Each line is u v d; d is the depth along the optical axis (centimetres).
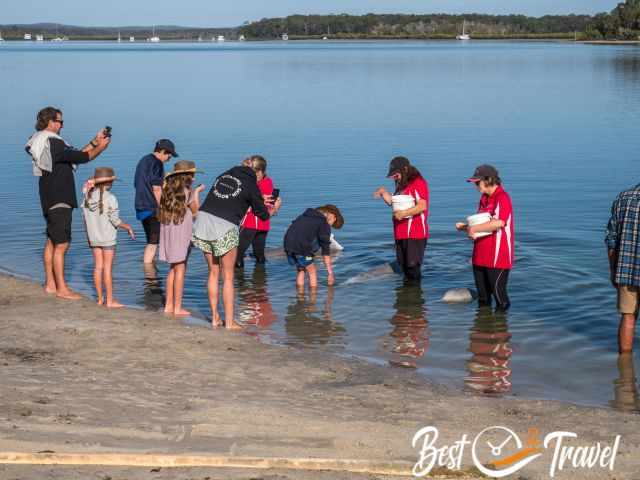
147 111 3597
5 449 506
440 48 15875
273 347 866
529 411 677
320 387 737
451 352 872
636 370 814
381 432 592
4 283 1105
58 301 1020
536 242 1334
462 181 1930
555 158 2269
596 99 4150
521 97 4316
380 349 884
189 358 805
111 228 997
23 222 1513
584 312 998
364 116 3419
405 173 1148
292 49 16788
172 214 965
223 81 5838
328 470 507
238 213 913
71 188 1016
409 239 1144
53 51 16662
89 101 4119
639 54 10594
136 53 14538
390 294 1094
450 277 1170
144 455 504
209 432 570
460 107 3797
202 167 2109
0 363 758
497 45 18300
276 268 1231
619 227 823
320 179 1950
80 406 618
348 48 17050
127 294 1098
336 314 1012
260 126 3052
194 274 1196
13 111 3544
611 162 2184
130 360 788
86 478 468
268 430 582
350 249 1335
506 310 1016
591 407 709
